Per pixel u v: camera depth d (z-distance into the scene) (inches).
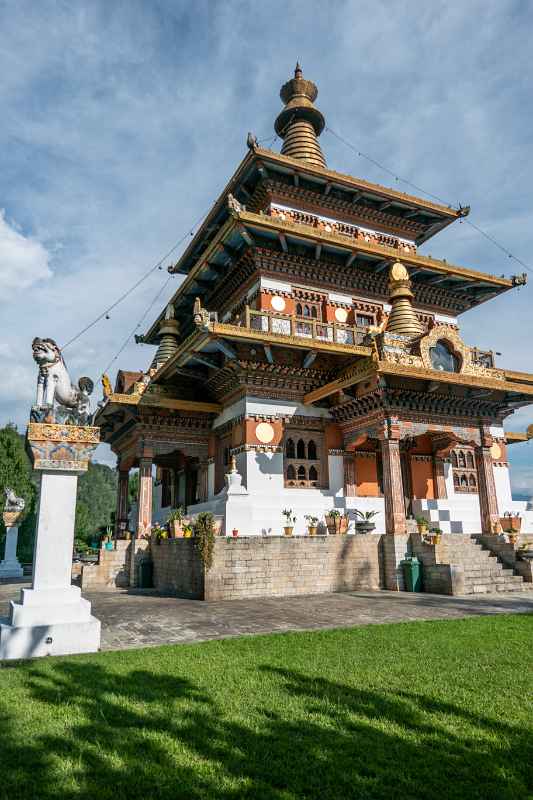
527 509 1089.4
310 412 968.3
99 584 911.0
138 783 184.5
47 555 380.5
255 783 184.9
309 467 949.2
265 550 711.7
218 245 1025.5
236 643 392.2
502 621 485.1
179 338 1459.2
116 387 1278.3
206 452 1077.1
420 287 1202.6
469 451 1115.9
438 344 903.7
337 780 187.3
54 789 180.9
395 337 887.7
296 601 648.4
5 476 1834.4
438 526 944.3
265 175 1082.1
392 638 408.5
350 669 319.0
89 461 401.1
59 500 392.2
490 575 765.9
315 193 1140.5
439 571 728.3
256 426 925.2
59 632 364.2
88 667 321.1
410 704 259.0
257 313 900.0
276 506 895.1
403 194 1179.3
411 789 181.8
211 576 675.4
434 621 486.9
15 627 355.6
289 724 234.4
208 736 221.9
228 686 285.9
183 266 1359.5
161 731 226.8
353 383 852.0
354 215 1200.2
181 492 1245.7
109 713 246.4
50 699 264.7
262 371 934.4
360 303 1109.1
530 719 240.5
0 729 228.5
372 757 203.9
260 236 1003.3
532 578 768.9
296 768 195.8
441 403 896.3
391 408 847.7
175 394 1061.8
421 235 1296.8
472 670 317.7
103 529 2331.4
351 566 767.1
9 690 277.6
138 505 1005.2
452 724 235.1
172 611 574.2
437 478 1043.3
